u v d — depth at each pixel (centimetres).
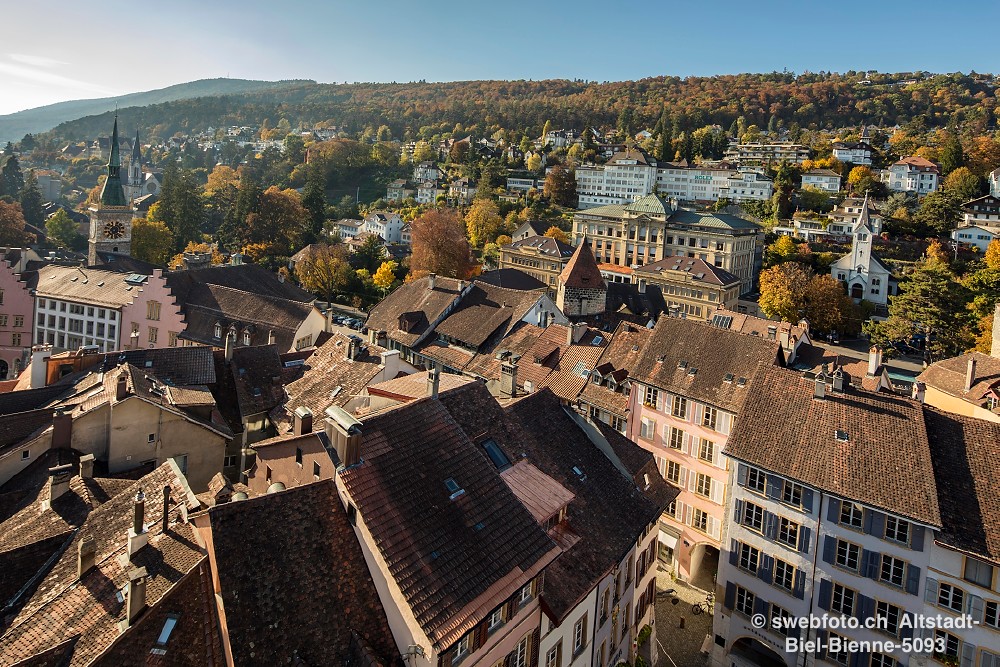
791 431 4228
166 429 4350
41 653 2241
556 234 18438
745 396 4556
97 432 4125
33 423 4197
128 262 9794
